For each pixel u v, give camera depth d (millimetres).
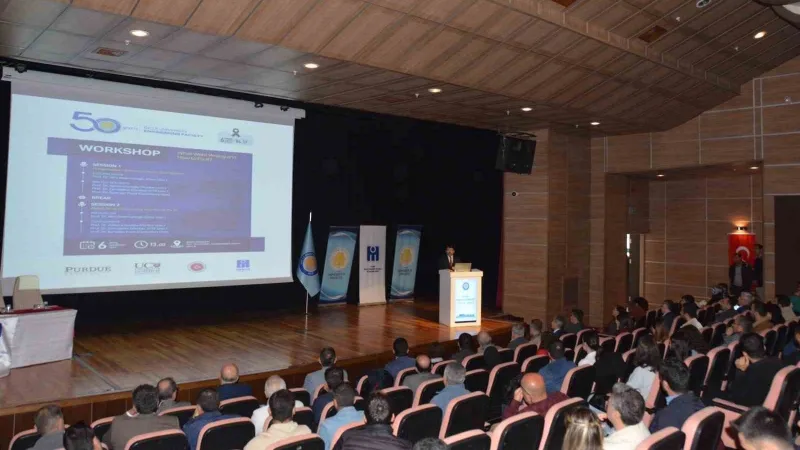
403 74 8023
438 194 13695
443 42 7395
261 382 6891
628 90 9836
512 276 12727
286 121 10562
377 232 12859
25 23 6207
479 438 2840
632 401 2729
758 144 11062
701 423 2641
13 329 6715
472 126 12062
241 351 8039
